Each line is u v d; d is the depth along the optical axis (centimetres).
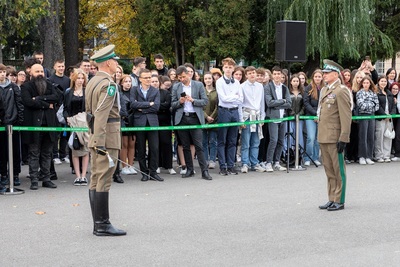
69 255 651
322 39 2373
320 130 877
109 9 3077
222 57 2811
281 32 1238
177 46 3011
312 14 2370
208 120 1212
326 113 870
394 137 1392
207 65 2842
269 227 768
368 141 1346
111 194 985
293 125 1283
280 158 1302
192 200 938
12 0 1595
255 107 1185
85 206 898
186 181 1107
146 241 704
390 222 795
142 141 1112
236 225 779
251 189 1030
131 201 930
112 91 704
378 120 1363
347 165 1321
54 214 845
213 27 2758
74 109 1049
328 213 848
